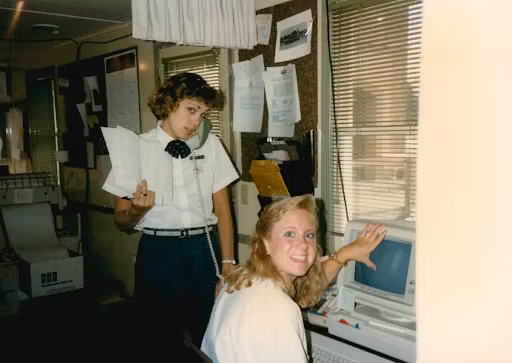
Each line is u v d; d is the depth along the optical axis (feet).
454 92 1.80
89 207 12.75
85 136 12.61
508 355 1.80
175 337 2.78
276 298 3.59
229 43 7.23
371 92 6.85
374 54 6.73
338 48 7.15
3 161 12.12
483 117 1.74
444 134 1.85
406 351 4.21
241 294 3.73
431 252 1.95
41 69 12.94
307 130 7.47
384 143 6.79
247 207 8.83
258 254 3.90
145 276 5.92
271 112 7.98
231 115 9.04
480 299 1.84
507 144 1.69
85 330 3.03
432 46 1.85
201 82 5.65
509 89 1.67
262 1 7.99
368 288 4.71
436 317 1.97
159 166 5.89
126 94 11.20
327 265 4.79
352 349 4.52
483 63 1.72
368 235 4.79
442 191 1.89
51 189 11.19
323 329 5.01
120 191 5.77
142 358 2.81
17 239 10.63
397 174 6.68
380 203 6.97
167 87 5.65
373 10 6.66
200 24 6.87
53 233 11.14
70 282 10.80
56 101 13.16
